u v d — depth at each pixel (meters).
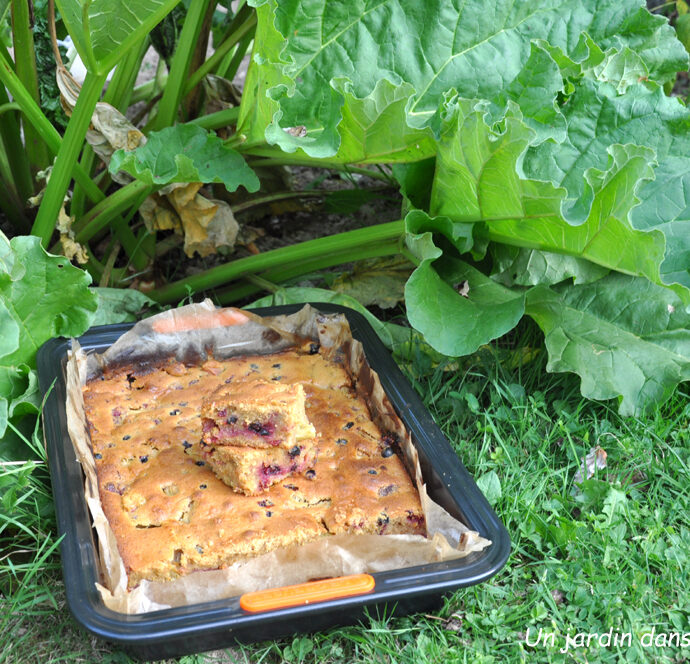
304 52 0.73
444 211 0.75
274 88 0.69
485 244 0.76
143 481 0.64
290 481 0.65
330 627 0.60
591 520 0.67
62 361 0.73
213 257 0.99
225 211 0.83
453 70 0.76
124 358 0.74
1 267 0.70
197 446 0.67
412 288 0.71
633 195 0.65
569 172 0.74
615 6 0.77
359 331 0.77
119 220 0.85
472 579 0.56
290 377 0.74
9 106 0.84
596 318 0.75
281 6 0.72
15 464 0.67
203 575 0.55
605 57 0.77
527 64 0.73
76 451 0.63
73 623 0.61
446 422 0.77
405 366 0.80
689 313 0.73
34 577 0.64
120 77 0.83
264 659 0.59
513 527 0.68
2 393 0.72
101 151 0.79
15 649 0.60
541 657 0.59
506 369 0.80
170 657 0.59
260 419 0.63
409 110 0.71
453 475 0.63
